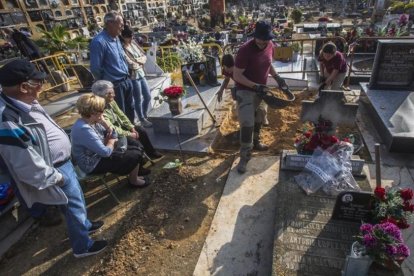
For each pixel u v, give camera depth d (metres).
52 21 22.59
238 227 2.94
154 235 2.94
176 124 4.74
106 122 3.39
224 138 4.73
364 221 2.47
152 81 6.58
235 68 3.37
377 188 2.28
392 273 2.07
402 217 2.17
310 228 2.53
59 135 2.34
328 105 3.25
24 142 1.94
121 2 33.97
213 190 3.53
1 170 2.12
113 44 4.18
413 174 3.47
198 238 2.87
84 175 3.22
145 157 4.18
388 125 4.03
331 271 2.17
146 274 2.54
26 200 2.18
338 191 2.92
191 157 4.27
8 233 3.08
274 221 2.76
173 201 3.39
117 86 4.33
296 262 2.26
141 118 5.17
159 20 38.94
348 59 7.91
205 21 26.64
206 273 2.50
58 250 2.93
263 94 3.38
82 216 2.60
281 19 28.02
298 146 3.40
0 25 19.00
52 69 9.09
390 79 5.08
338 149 3.18
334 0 48.72
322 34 14.75
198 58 6.40
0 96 1.99
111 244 2.90
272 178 3.61
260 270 2.48
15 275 2.71
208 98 5.46
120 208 3.40
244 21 24.64
